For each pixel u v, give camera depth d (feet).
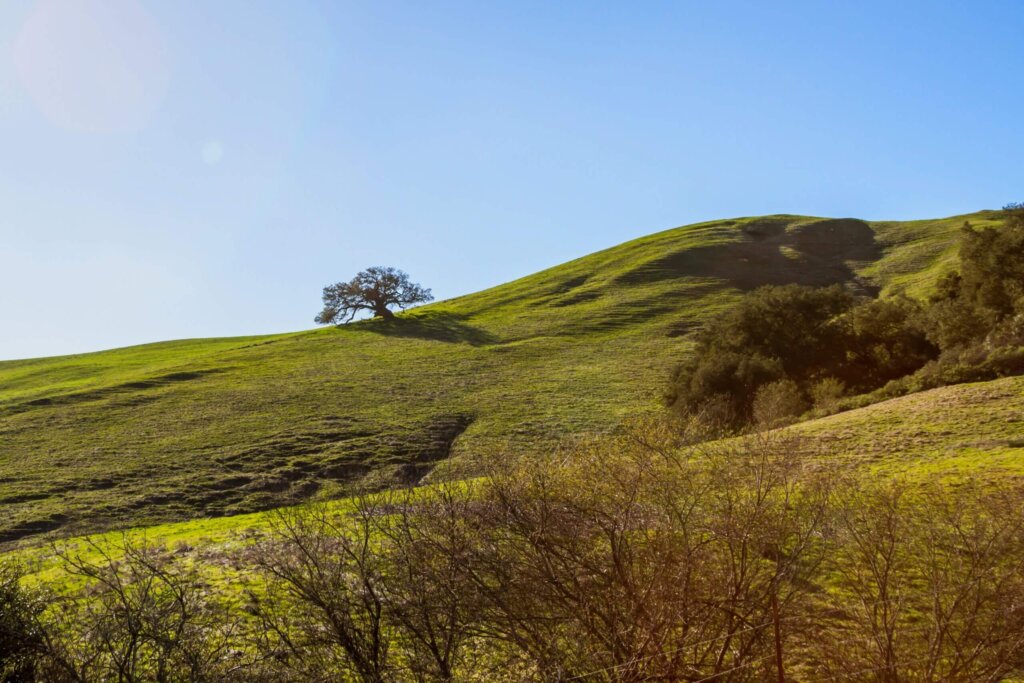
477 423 160.56
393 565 21.33
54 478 126.62
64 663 19.66
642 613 19.62
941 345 131.54
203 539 53.06
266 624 22.33
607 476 21.04
